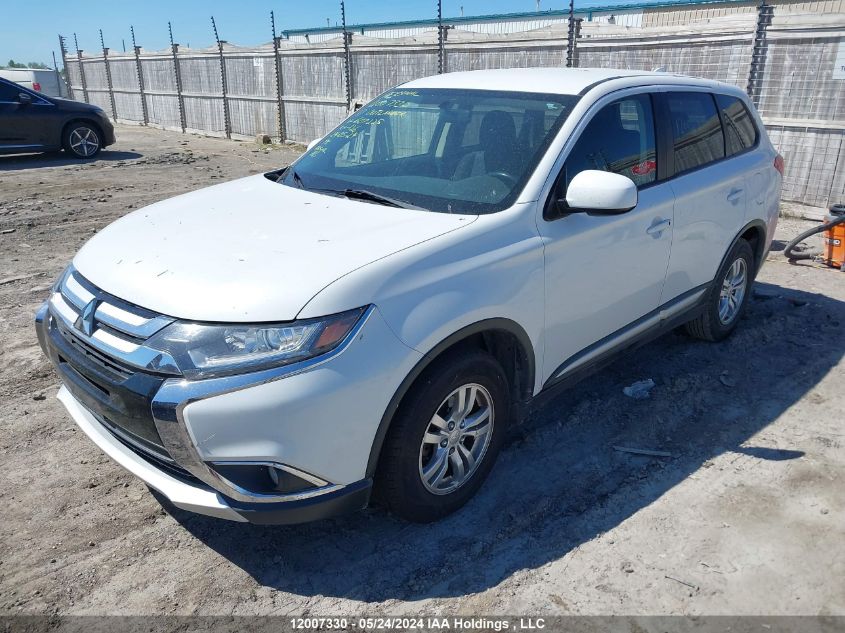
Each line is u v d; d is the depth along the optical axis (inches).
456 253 114.6
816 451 145.7
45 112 536.4
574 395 170.1
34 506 127.3
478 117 148.5
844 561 114.1
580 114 140.4
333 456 101.3
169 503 129.2
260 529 122.6
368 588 109.3
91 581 110.0
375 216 126.0
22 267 264.1
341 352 99.0
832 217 265.6
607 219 139.8
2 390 169.0
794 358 191.2
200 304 100.0
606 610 104.5
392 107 165.2
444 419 118.8
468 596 107.5
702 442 149.9
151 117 915.4
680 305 172.6
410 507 115.9
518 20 973.2
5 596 106.5
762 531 121.4
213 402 94.7
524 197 127.9
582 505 129.1
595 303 142.6
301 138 659.4
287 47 639.1
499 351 130.3
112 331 105.3
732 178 180.7
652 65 393.7
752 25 347.9
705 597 106.8
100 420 113.9
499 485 135.3
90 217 348.5
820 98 334.6
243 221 127.0
